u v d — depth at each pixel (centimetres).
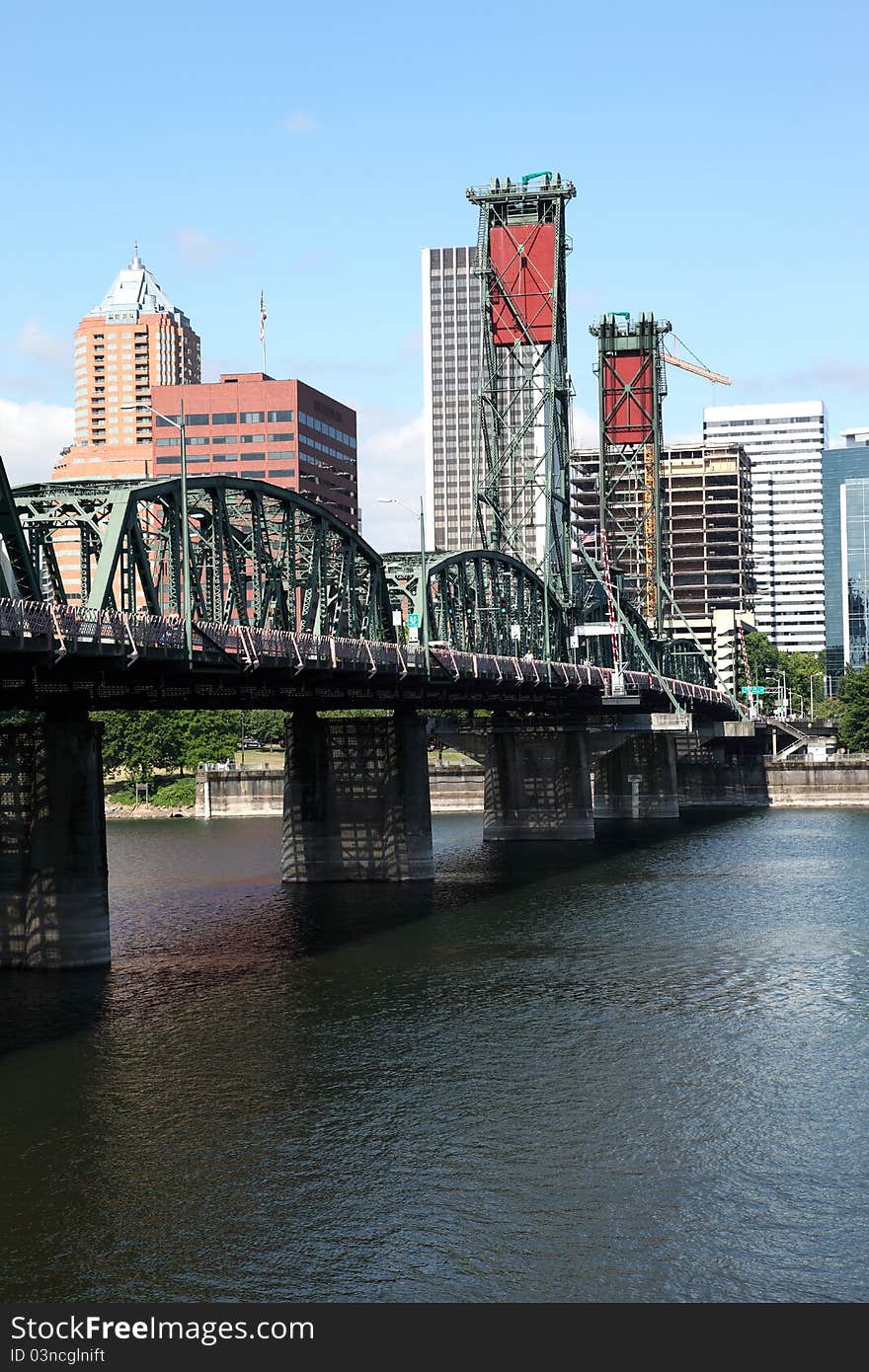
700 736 19888
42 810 7681
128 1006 6912
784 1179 4753
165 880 11831
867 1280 4109
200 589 7838
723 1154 4956
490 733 15325
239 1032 6431
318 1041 6300
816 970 7669
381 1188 4681
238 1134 5144
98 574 6844
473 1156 4944
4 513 6375
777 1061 5984
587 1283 4094
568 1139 5097
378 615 10250
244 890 11062
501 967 7800
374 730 11444
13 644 6097
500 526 16188
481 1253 4262
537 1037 6359
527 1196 4628
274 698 9619
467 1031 6450
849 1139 5081
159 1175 4794
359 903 10231
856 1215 4491
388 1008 6881
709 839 14925
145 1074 5819
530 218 16075
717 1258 4225
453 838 15662
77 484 7212
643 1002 6994
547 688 13150
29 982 7450
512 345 16225
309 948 8425
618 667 15462
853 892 10519
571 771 15112
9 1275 4144
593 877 11569
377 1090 5622
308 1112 5369
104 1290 4062
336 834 11481
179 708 8950
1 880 7769
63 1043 6272
